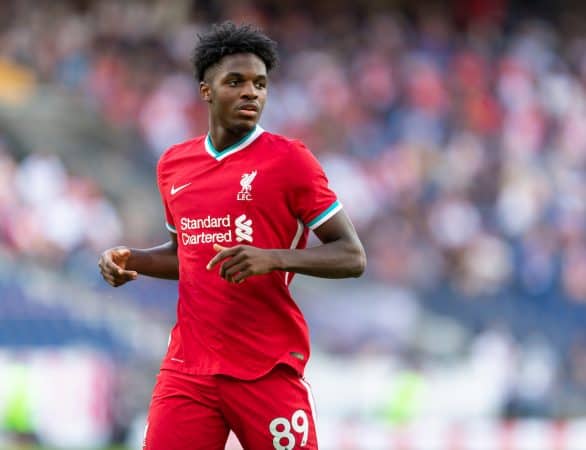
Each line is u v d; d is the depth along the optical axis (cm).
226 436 1562
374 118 6481
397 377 4459
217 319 1526
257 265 1420
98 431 3969
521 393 4906
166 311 4784
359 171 6009
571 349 5369
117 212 5178
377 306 5031
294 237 1533
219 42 1516
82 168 5297
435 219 5909
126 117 5819
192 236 1546
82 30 6212
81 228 4872
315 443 1550
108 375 4038
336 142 6244
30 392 3875
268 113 6206
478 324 5362
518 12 7844
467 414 4572
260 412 1518
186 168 1564
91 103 5809
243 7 7056
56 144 5384
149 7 6550
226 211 1519
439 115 6631
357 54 6925
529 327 5438
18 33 6094
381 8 7425
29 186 4866
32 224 4762
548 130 6988
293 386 1536
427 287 5428
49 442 3875
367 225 5797
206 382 1529
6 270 4541
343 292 5175
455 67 7081
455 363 4800
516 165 6444
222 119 1525
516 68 7225
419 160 6228
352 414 4394
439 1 7638
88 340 4541
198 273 1543
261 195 1508
